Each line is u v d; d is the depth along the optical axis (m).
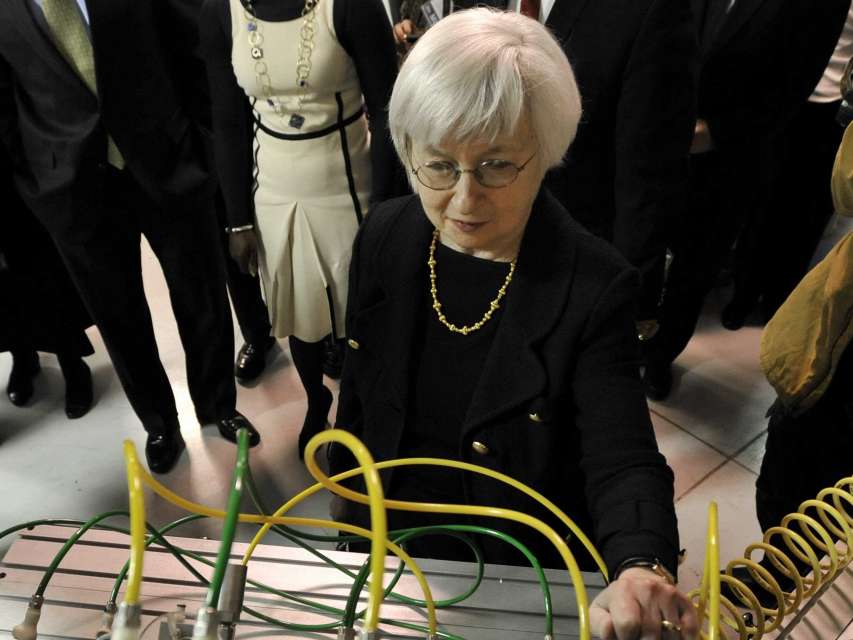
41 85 1.44
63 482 1.98
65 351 2.08
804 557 0.81
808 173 2.14
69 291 2.01
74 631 0.61
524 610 0.64
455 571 0.68
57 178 1.51
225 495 1.93
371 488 0.37
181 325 1.86
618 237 1.45
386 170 1.47
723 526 1.83
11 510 1.90
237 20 1.35
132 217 1.66
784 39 1.64
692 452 2.04
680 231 1.96
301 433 2.00
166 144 1.55
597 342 0.76
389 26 1.37
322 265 1.56
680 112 1.32
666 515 0.66
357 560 0.68
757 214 2.24
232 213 1.60
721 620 0.77
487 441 0.83
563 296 0.76
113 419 2.17
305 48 1.33
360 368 0.94
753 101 1.72
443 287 0.84
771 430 1.25
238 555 0.68
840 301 1.01
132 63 1.42
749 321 2.54
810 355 1.08
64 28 1.38
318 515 1.87
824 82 2.01
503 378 0.80
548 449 0.81
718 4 1.68
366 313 0.90
